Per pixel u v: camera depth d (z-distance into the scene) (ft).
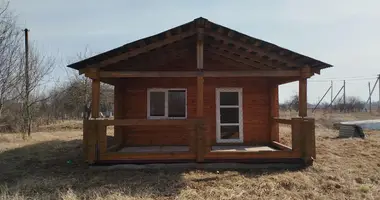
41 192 18.26
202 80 24.00
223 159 23.94
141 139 32.68
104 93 85.92
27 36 50.03
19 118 58.29
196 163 23.86
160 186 19.21
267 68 28.55
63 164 25.82
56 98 84.43
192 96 32.89
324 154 28.94
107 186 19.17
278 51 24.38
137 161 23.80
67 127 69.97
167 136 32.76
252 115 32.99
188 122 23.80
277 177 20.92
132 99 32.76
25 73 49.47
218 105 32.73
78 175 22.15
